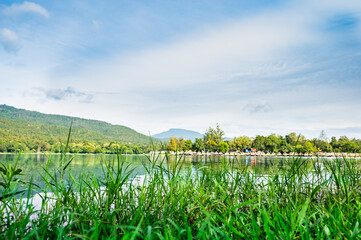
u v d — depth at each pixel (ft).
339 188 5.61
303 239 3.20
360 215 4.34
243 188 7.38
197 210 5.39
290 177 7.10
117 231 4.11
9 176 4.78
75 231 4.19
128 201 5.63
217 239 3.15
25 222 4.02
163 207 5.54
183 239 3.94
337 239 3.27
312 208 5.31
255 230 3.53
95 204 5.25
